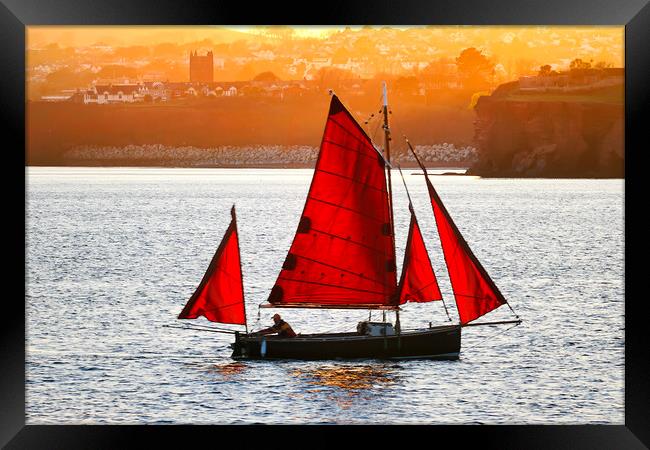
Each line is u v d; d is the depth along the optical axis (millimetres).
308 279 131500
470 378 127062
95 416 110125
